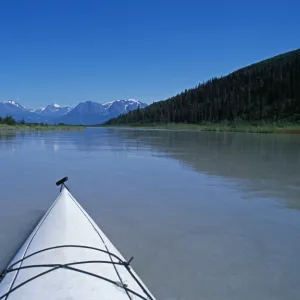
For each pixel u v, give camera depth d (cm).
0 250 589
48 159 1836
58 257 411
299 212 827
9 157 1934
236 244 626
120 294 347
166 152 2209
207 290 468
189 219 770
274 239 652
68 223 533
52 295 328
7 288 355
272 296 456
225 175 1310
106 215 800
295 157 1886
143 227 718
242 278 502
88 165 1594
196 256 574
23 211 827
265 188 1080
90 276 368
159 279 496
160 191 1042
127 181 1198
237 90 11162
